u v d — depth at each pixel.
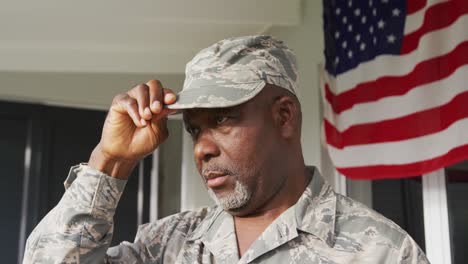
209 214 1.13
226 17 2.76
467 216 2.13
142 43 3.17
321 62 2.73
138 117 0.99
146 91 1.02
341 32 2.41
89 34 3.02
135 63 3.27
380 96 2.15
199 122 0.99
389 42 2.16
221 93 0.96
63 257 0.99
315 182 1.08
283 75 1.03
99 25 2.88
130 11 2.70
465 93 1.80
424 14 2.01
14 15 2.74
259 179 0.99
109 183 1.04
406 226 2.37
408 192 2.38
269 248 0.98
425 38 1.97
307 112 2.79
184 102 0.96
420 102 1.98
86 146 3.42
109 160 1.03
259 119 0.99
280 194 1.04
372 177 2.14
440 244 2.21
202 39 3.09
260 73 1.00
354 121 2.25
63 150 3.35
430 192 2.26
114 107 1.02
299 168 1.07
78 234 1.00
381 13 2.22
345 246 0.98
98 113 3.47
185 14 2.73
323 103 2.67
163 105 0.99
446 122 1.86
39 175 3.27
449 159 1.84
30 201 3.23
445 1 1.92
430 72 1.94
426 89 1.96
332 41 2.46
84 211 1.01
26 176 3.24
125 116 1.03
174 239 1.11
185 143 3.63
